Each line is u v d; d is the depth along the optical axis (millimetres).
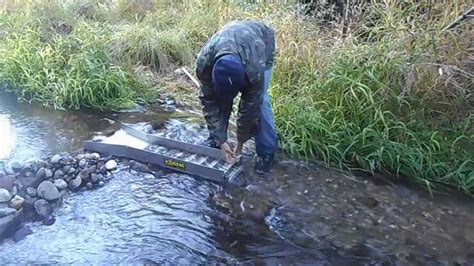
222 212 3037
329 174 3490
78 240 2736
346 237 2855
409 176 3473
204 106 2924
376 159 3527
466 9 4055
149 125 4098
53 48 5066
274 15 4887
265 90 3074
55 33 5348
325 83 3910
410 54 3797
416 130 3639
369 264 2646
